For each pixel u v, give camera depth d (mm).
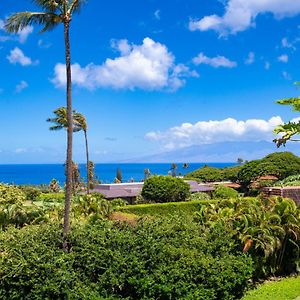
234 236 13156
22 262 10320
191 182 47688
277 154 47406
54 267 10312
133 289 10500
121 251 10984
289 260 14109
